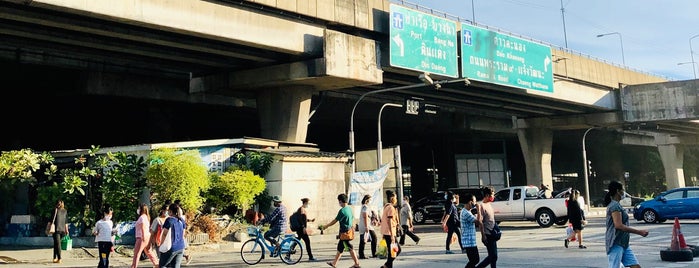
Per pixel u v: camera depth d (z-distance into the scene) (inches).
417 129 1946.4
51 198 702.5
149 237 450.3
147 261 609.0
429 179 2459.4
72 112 1261.1
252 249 552.7
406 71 1117.1
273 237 541.3
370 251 641.0
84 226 718.5
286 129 1066.1
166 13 781.9
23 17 711.1
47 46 906.7
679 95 1656.0
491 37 1279.5
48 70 1054.4
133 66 1123.9
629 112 1759.4
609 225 300.4
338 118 1617.9
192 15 812.6
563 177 3351.4
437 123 1834.4
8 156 674.8
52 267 558.3
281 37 935.7
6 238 765.3
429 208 1333.7
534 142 1957.4
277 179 873.5
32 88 1065.5
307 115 1091.3
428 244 714.8
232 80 1089.4
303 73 985.5
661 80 2053.4
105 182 707.4
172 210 388.8
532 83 1387.8
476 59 1226.0
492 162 2192.4
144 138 1449.3
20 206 783.7
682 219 1015.6
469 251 380.2
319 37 1001.5
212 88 1123.3
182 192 696.4
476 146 2202.3
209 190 791.1
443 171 2293.3
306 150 998.4
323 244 774.5
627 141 2655.0
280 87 1075.9
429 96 1489.9
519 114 1921.8
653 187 3166.8
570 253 556.7
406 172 2551.7
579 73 1619.1
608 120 1796.3
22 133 1396.4
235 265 540.1
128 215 705.0
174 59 1010.7
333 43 969.5
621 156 3105.3
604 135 2476.6
